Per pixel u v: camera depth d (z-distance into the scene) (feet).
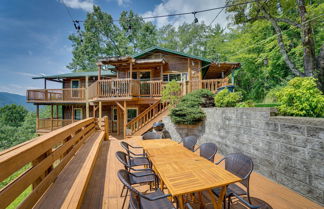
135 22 75.72
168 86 23.49
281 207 6.82
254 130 10.67
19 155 4.24
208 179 5.26
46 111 80.33
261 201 7.27
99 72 27.53
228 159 7.31
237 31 42.60
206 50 75.25
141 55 33.76
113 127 37.99
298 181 7.78
